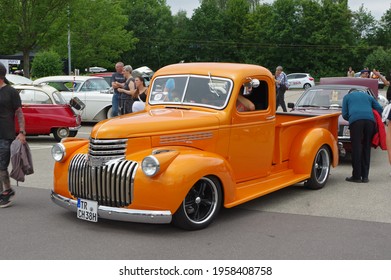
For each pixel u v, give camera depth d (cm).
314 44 6706
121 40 4622
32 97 1307
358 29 7912
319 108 1102
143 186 529
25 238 542
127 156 552
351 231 581
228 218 630
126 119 582
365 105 852
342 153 998
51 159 1071
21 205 684
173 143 585
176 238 545
